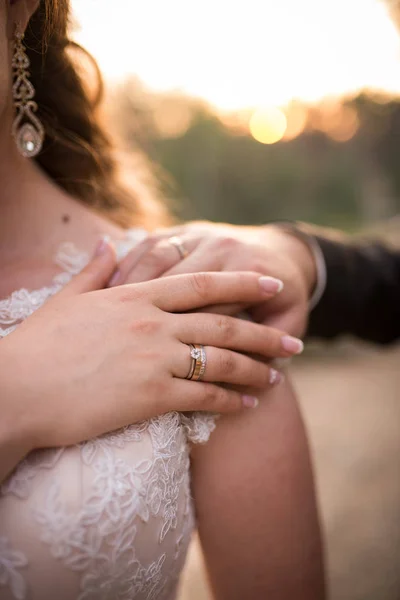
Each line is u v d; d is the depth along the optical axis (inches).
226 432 18.3
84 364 15.8
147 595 16.7
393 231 118.1
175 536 17.3
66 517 15.4
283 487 18.7
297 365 100.9
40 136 19.1
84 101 22.2
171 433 17.0
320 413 77.7
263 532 18.7
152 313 16.6
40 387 15.4
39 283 18.4
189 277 17.3
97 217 20.5
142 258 18.4
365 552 47.3
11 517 15.3
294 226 23.6
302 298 19.7
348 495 56.1
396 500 54.5
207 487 18.6
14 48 18.2
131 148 30.6
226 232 21.0
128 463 16.1
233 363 17.1
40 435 15.4
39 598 15.3
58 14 19.0
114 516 15.7
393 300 25.4
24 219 19.1
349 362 101.7
